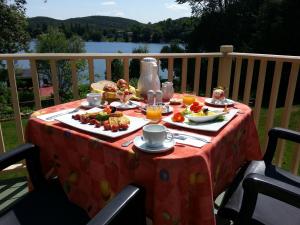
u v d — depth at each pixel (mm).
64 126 1304
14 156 1276
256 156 1677
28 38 15461
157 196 1000
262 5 14891
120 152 1065
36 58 2141
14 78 2127
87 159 1195
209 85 2764
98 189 1194
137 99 1777
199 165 997
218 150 1171
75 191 1291
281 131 1567
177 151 1036
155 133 1033
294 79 2254
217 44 17203
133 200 945
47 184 1432
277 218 1193
